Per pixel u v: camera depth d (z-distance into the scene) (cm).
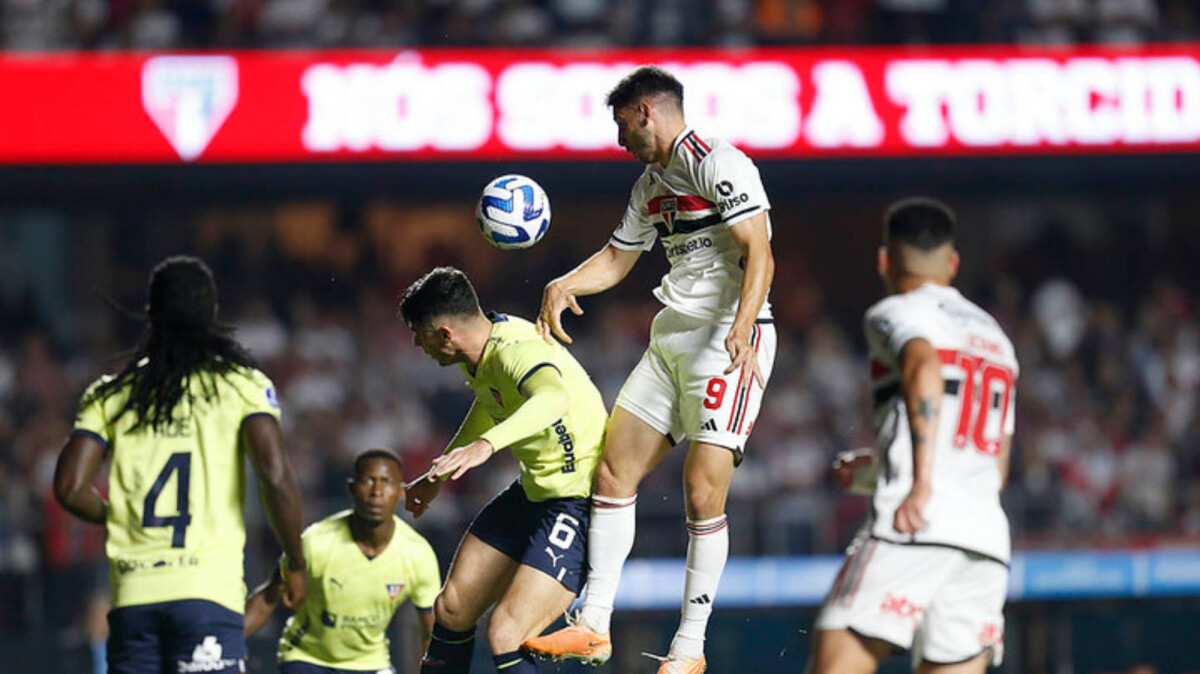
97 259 6206
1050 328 6022
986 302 6400
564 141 5059
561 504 2050
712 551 2012
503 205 2052
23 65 4959
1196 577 4559
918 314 1805
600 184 5116
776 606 4484
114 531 1884
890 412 1817
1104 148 5231
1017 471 5344
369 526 2600
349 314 6125
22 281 6125
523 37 5366
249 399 1900
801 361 5769
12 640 4003
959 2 5519
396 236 6419
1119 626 4419
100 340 6075
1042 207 6612
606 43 5388
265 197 5069
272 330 5766
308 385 5506
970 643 1792
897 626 1758
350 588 2608
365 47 5266
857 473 1948
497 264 6431
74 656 3975
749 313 1864
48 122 4953
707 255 1994
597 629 2011
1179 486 5362
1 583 4166
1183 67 5272
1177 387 5875
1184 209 6594
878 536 1784
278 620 3944
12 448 5172
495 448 1859
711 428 1978
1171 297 6362
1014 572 4488
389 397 5525
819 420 5559
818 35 5431
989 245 6581
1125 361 5906
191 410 1884
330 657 2661
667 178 1995
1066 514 4831
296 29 5269
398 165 5053
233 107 5009
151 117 4984
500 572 2067
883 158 5191
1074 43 5569
